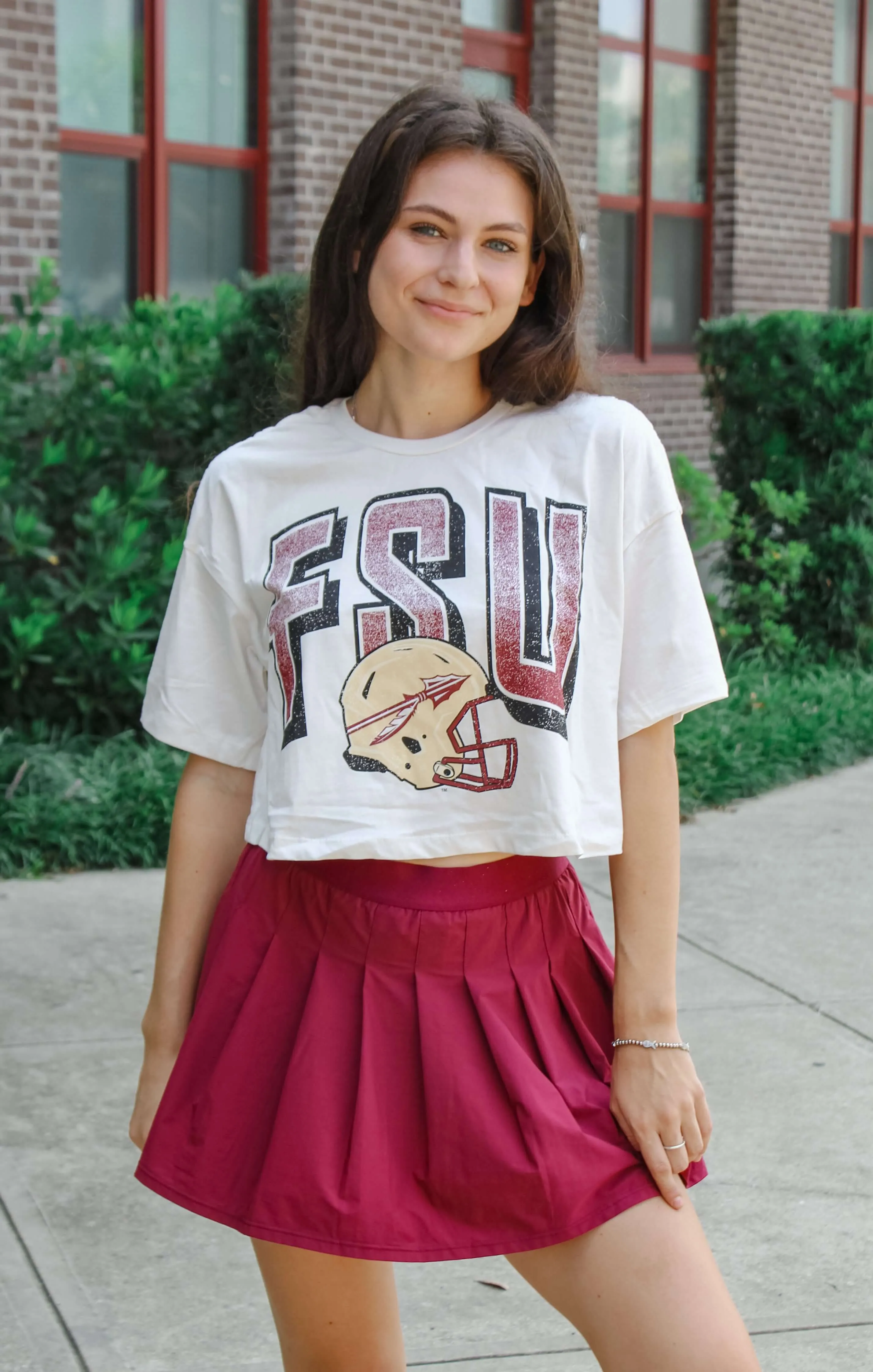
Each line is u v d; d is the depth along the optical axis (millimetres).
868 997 4148
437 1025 1602
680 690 1660
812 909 4848
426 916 1619
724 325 8211
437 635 1638
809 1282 2803
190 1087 1705
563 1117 1574
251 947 1707
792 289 12500
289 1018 1666
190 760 1878
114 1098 3441
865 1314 2703
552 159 1684
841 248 13680
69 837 5043
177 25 8180
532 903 1663
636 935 1659
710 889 5031
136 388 6254
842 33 13266
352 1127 1598
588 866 5293
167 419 6398
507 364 1705
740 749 6312
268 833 1682
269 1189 1593
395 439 1709
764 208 12102
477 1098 1576
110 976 4129
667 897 1666
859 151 13578
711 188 11953
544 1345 2602
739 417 8234
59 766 5383
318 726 1659
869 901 4930
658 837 1679
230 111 8484
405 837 1627
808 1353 2582
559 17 10164
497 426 1705
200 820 1854
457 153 1648
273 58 8445
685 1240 1542
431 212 1642
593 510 1665
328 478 1725
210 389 6633
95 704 5887
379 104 8766
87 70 7906
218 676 1825
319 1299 1709
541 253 1722
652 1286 1513
